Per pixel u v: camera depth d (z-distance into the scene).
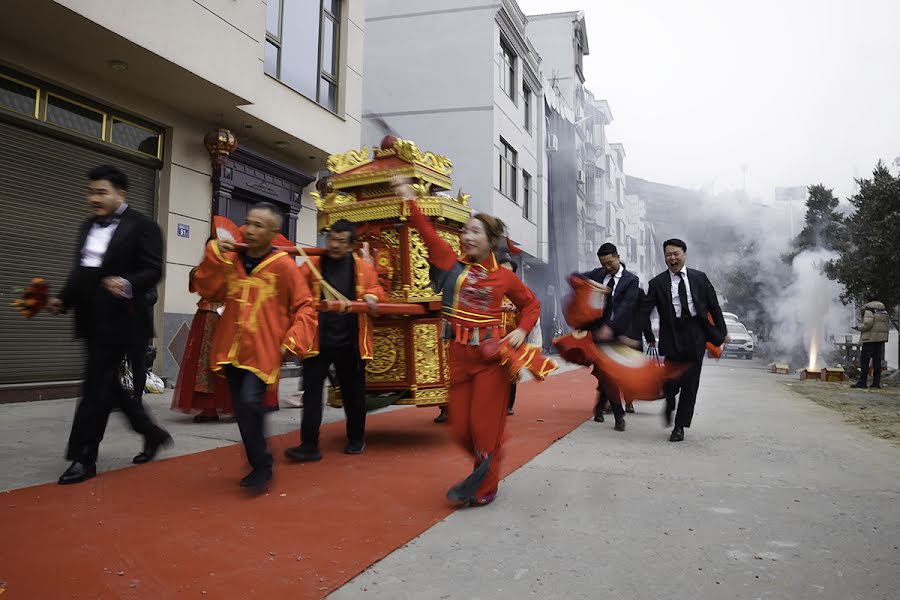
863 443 5.77
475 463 3.69
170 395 8.66
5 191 7.65
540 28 32.78
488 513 3.47
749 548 2.98
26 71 7.81
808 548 2.98
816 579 2.63
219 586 2.44
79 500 3.51
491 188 19.73
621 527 3.26
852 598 2.46
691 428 6.60
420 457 4.89
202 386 6.26
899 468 4.70
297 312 3.80
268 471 3.82
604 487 4.05
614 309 6.57
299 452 4.69
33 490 3.69
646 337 7.47
